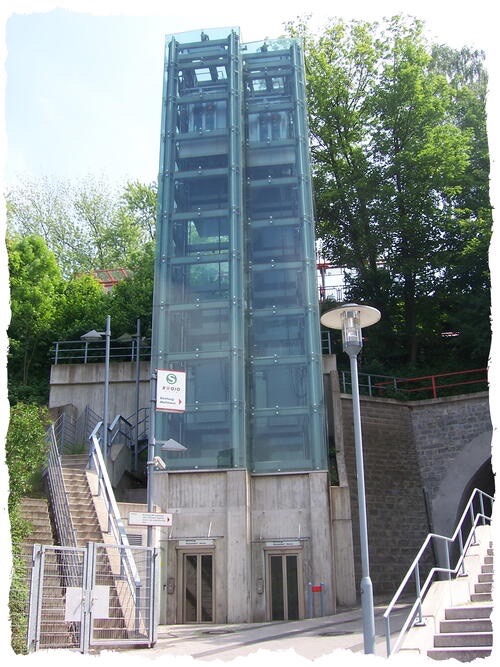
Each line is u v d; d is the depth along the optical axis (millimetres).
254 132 28094
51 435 19328
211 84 28344
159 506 22688
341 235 39344
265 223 26672
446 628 10609
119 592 14727
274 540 22469
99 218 48406
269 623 20094
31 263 38688
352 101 40156
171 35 29078
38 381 36156
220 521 22422
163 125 27781
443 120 40781
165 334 25000
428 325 38594
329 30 40844
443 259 36625
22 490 14641
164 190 26781
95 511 18094
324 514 22484
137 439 28891
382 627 15938
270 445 23781
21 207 46875
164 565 21938
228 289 25312
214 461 23219
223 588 21625
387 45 40125
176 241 26250
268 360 24828
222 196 26656
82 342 36156
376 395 32969
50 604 13062
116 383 30641
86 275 41719
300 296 25578
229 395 23938
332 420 28422
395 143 38969
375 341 37781
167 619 21359
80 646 12516
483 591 12219
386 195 37500
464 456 28484
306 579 21938
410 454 29281
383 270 38062
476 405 29031
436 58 42562
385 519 27172
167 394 18438
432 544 27641
